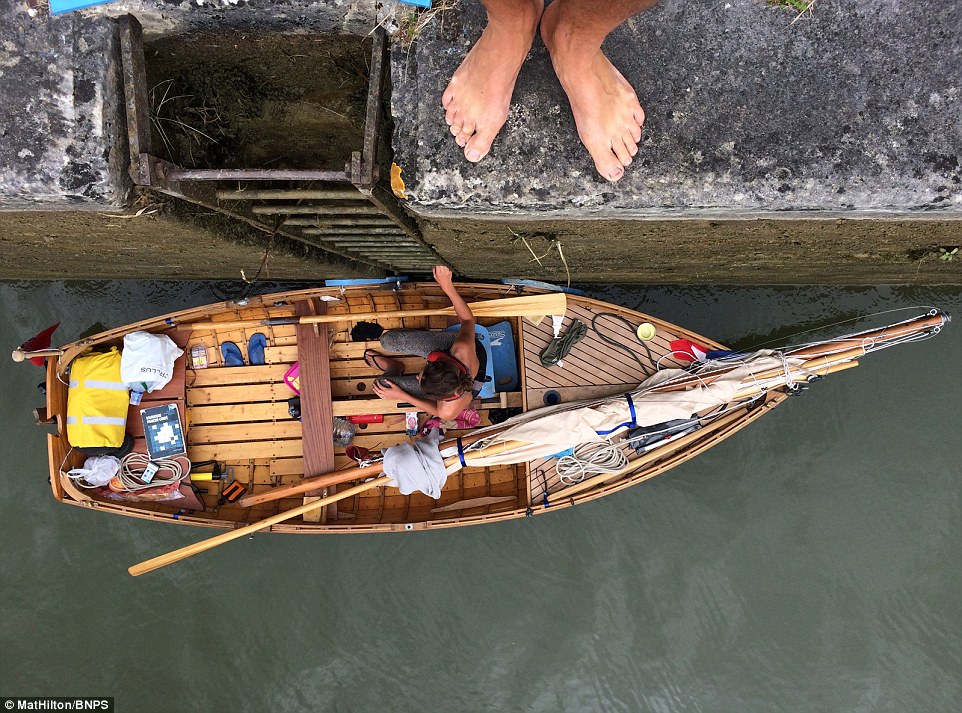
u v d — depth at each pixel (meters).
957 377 4.87
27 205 1.92
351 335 4.27
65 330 5.23
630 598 5.24
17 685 5.34
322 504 3.88
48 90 1.74
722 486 5.09
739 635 5.17
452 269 3.90
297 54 2.15
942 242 2.64
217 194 2.19
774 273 3.94
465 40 1.81
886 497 5.00
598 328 4.14
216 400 4.29
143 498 4.16
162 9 1.78
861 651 5.08
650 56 1.80
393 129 1.94
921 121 1.77
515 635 5.33
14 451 5.23
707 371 3.95
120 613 5.35
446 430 4.21
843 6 1.78
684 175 1.80
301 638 5.37
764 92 1.79
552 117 1.81
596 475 4.10
